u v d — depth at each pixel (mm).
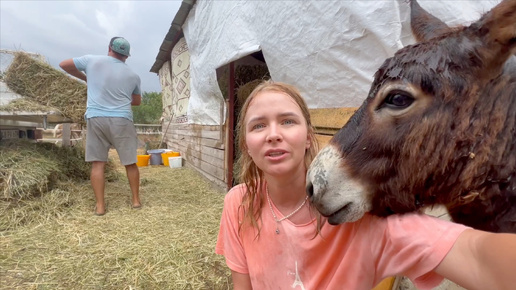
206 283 2182
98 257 2508
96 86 3484
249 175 1169
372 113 839
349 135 871
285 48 2268
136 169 3832
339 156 863
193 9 4930
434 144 755
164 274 2271
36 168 3820
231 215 1268
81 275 2258
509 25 662
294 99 1030
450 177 762
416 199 816
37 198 3643
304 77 2115
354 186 835
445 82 740
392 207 819
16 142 4500
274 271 1109
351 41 1679
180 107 7824
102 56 3604
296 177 1042
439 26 953
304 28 2051
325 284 1020
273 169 970
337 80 1820
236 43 3066
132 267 2355
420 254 715
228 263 1277
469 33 747
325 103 1958
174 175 6457
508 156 735
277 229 1089
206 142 5742
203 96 5191
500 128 734
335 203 846
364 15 1574
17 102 4074
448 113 743
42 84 4371
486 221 811
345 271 940
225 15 3420
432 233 721
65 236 2910
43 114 4062
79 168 4812
